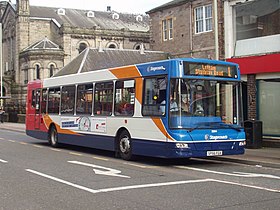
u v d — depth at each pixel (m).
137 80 13.20
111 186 9.02
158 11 26.81
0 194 8.28
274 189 8.70
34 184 9.30
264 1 18.19
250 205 7.22
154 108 12.38
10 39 67.94
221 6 20.25
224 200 7.63
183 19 24.62
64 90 17.61
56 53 58.72
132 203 7.41
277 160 12.99
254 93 17.77
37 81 20.11
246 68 17.89
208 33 22.66
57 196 8.05
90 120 15.59
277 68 16.69
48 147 18.52
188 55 24.19
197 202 7.47
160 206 7.17
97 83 15.32
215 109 12.36
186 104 11.89
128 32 63.31
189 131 11.80
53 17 64.94
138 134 12.98
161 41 26.62
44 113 19.16
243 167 12.30
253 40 18.62
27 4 63.22
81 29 60.69
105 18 69.25
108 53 36.59
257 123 16.41
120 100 14.02
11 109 49.22
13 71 65.19
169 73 11.88
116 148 14.24
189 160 13.94
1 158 14.09
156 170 11.50
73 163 12.90
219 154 12.23
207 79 12.29
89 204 7.36
